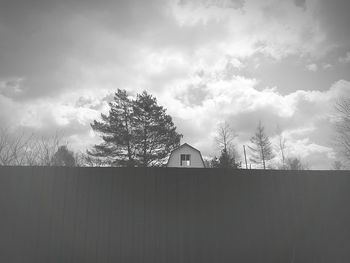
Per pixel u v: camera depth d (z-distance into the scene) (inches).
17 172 237.8
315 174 264.7
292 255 245.0
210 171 254.5
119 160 1379.2
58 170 242.1
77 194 240.1
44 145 677.9
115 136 1411.2
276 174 260.5
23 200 234.2
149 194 245.1
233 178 255.1
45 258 227.5
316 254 247.3
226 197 250.7
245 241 244.2
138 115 1462.8
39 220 232.4
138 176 247.6
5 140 617.3
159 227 240.4
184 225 242.4
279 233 248.7
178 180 249.9
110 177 245.4
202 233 242.4
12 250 226.1
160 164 1387.8
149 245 236.5
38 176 239.3
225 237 243.3
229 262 239.0
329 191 262.1
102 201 240.8
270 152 1681.8
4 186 234.4
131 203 242.4
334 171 267.4
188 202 246.7
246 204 251.4
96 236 234.5
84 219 236.5
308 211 255.8
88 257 230.8
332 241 251.1
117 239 235.5
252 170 259.0
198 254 238.2
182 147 1149.1
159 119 1462.8
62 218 234.8
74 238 232.7
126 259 232.8
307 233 251.0
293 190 259.1
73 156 1062.4
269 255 243.3
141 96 1509.6
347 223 256.1
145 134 1432.1
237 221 247.3
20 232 229.3
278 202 254.7
